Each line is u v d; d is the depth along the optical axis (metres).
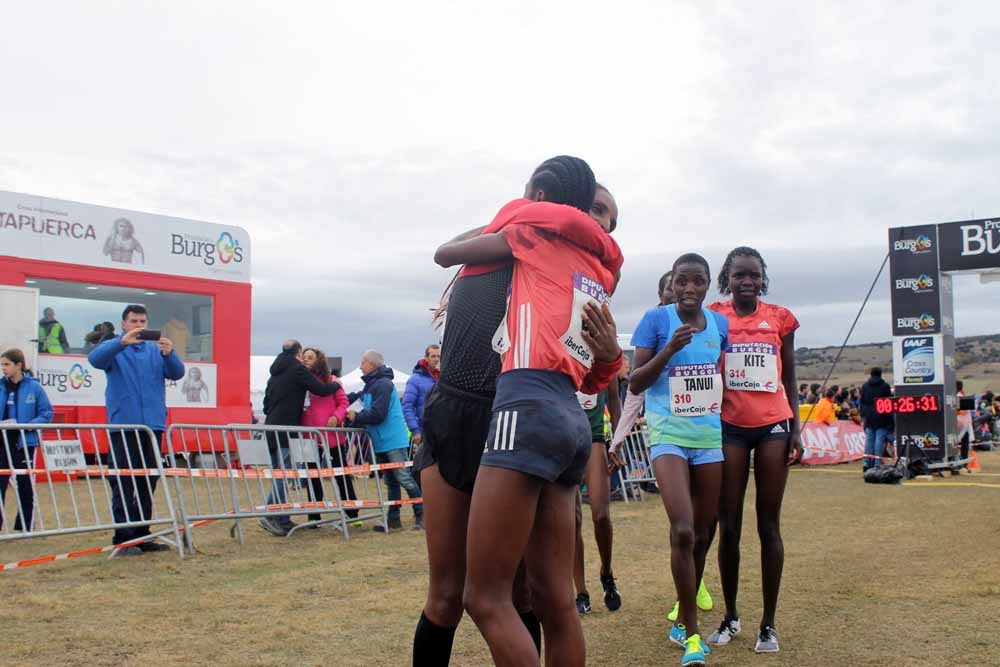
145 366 8.30
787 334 5.18
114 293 16.33
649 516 10.81
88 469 7.85
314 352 10.37
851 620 5.38
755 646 4.76
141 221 16.59
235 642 4.94
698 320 4.87
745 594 6.24
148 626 5.30
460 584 2.91
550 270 2.72
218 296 17.62
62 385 15.41
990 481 15.77
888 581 6.52
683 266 4.83
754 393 4.95
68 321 15.72
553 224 2.73
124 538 8.13
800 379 57.81
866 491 13.73
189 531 8.20
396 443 9.99
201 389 17.20
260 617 5.55
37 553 8.27
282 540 9.06
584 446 2.73
